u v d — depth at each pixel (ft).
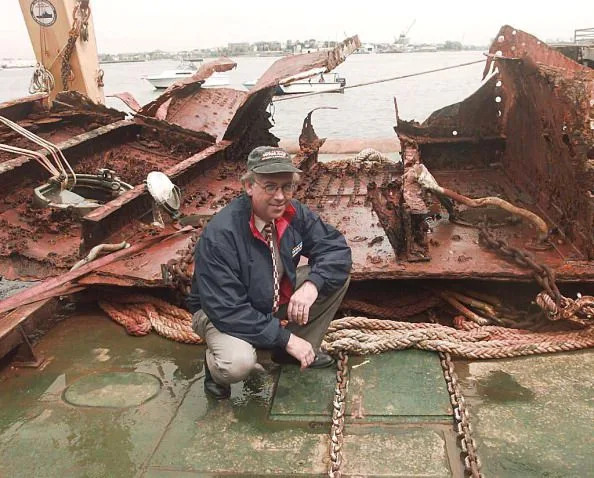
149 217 17.28
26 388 11.50
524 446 9.38
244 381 11.35
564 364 11.55
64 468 9.32
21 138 21.25
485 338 12.08
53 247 16.72
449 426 9.86
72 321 14.12
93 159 22.13
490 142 21.44
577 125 13.00
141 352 12.65
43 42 28.89
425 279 12.95
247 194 9.60
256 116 25.20
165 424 10.27
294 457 9.35
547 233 13.67
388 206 14.17
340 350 11.75
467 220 15.72
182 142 24.21
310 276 10.18
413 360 11.68
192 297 10.59
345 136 44.32
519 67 17.26
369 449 9.40
